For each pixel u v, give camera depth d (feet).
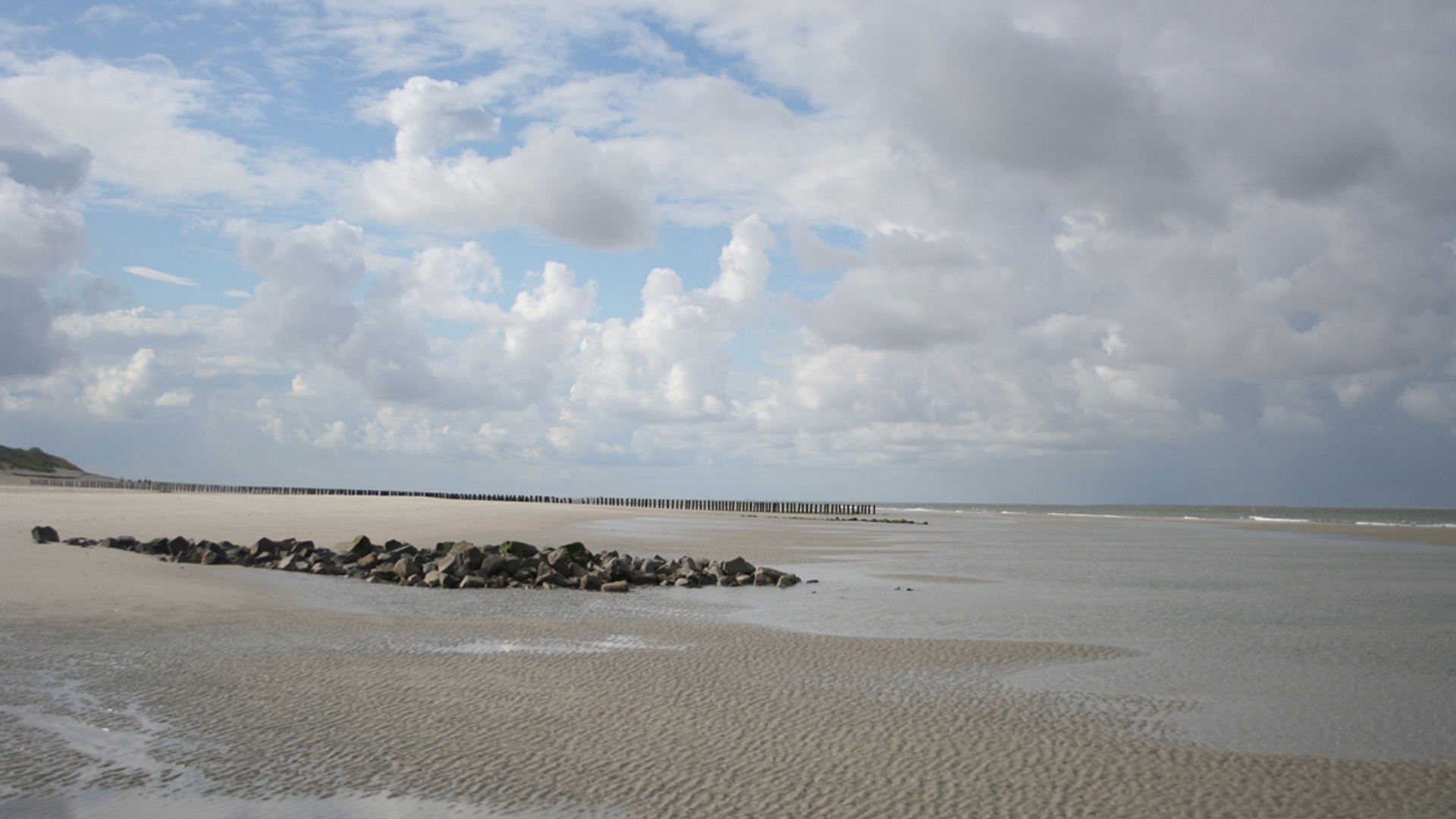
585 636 48.49
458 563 76.64
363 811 22.16
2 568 62.23
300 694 33.35
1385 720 32.55
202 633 44.73
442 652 42.45
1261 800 24.02
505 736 28.58
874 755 27.17
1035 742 29.07
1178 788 24.86
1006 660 43.14
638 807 22.63
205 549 81.30
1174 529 222.07
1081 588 77.51
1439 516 484.74
